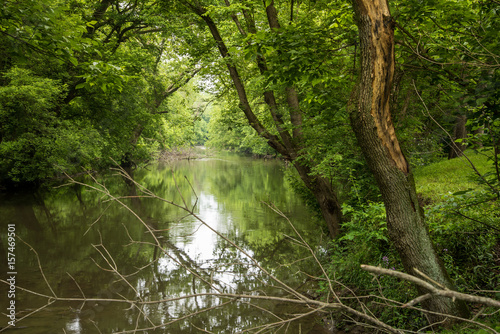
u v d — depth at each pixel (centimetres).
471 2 520
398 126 834
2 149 1800
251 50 567
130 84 2134
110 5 2034
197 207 1672
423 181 1052
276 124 973
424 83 634
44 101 1653
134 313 658
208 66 1110
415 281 175
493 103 400
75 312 660
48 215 1562
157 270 891
